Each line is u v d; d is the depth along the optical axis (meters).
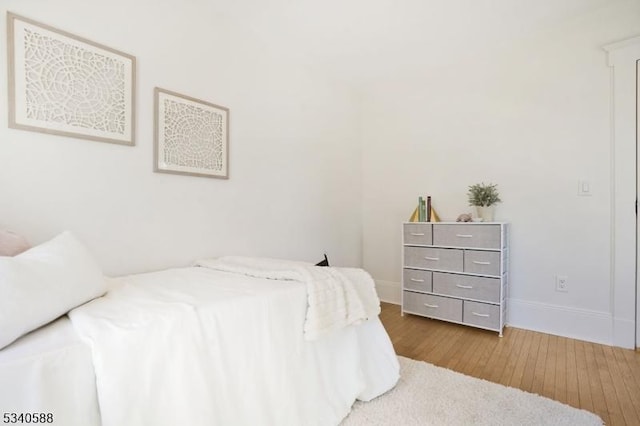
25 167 1.38
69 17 1.50
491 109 2.72
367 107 3.58
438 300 2.70
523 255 2.56
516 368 1.86
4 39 1.32
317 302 1.37
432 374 1.77
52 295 0.88
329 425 1.33
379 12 2.20
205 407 0.96
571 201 2.35
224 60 2.22
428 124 3.11
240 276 1.61
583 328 2.30
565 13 2.24
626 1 2.13
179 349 0.94
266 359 1.19
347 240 3.40
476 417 1.38
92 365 0.78
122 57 1.67
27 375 0.68
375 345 1.65
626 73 2.13
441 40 2.56
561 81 2.39
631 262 2.13
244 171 2.36
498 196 2.67
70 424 0.73
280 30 2.42
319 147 3.07
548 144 2.45
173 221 1.92
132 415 0.81
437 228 2.71
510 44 2.61
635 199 2.12
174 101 1.91
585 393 1.59
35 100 1.39
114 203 1.66
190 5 2.01
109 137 1.63
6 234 1.16
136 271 1.75
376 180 3.52
